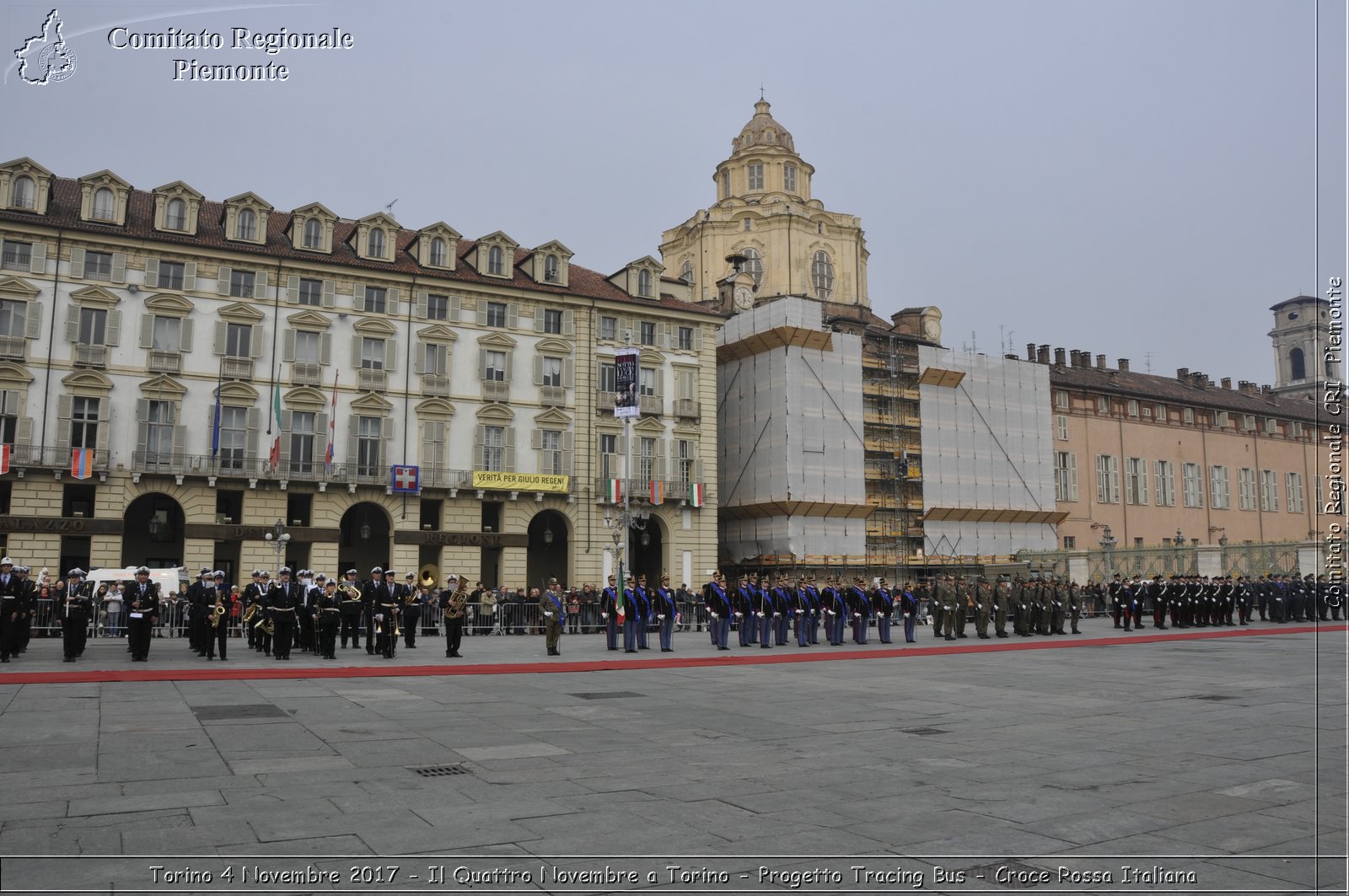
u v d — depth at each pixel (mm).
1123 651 33062
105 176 49031
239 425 50469
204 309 50250
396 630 28719
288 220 56094
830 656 30391
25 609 27453
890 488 69750
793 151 85500
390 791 10492
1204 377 99250
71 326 47406
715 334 64438
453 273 56000
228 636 36688
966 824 9328
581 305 59594
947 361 73250
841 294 82812
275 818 9250
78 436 47312
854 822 9359
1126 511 84250
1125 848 8539
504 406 56469
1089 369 90500
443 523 54219
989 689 21078
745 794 10531
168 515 52531
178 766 11703
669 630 32750
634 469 60281
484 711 16953
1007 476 75125
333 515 51844
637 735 14578
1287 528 96062
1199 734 14945
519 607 43156
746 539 68125
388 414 53750
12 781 10812
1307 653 31719
